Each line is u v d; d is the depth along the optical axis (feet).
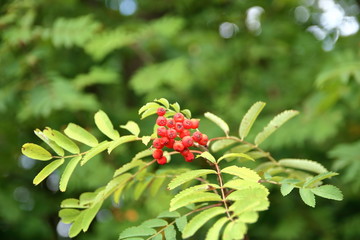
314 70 17.20
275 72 18.52
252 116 5.37
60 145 4.71
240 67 19.02
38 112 11.75
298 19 20.63
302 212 16.99
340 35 18.57
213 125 15.66
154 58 17.92
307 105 13.79
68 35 12.25
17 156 15.16
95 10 16.49
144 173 5.63
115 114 14.99
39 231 15.02
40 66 13.19
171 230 4.55
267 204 3.11
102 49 13.53
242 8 18.85
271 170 5.84
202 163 7.93
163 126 4.77
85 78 13.12
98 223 14.67
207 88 18.69
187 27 19.33
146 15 20.43
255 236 16.84
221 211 3.46
